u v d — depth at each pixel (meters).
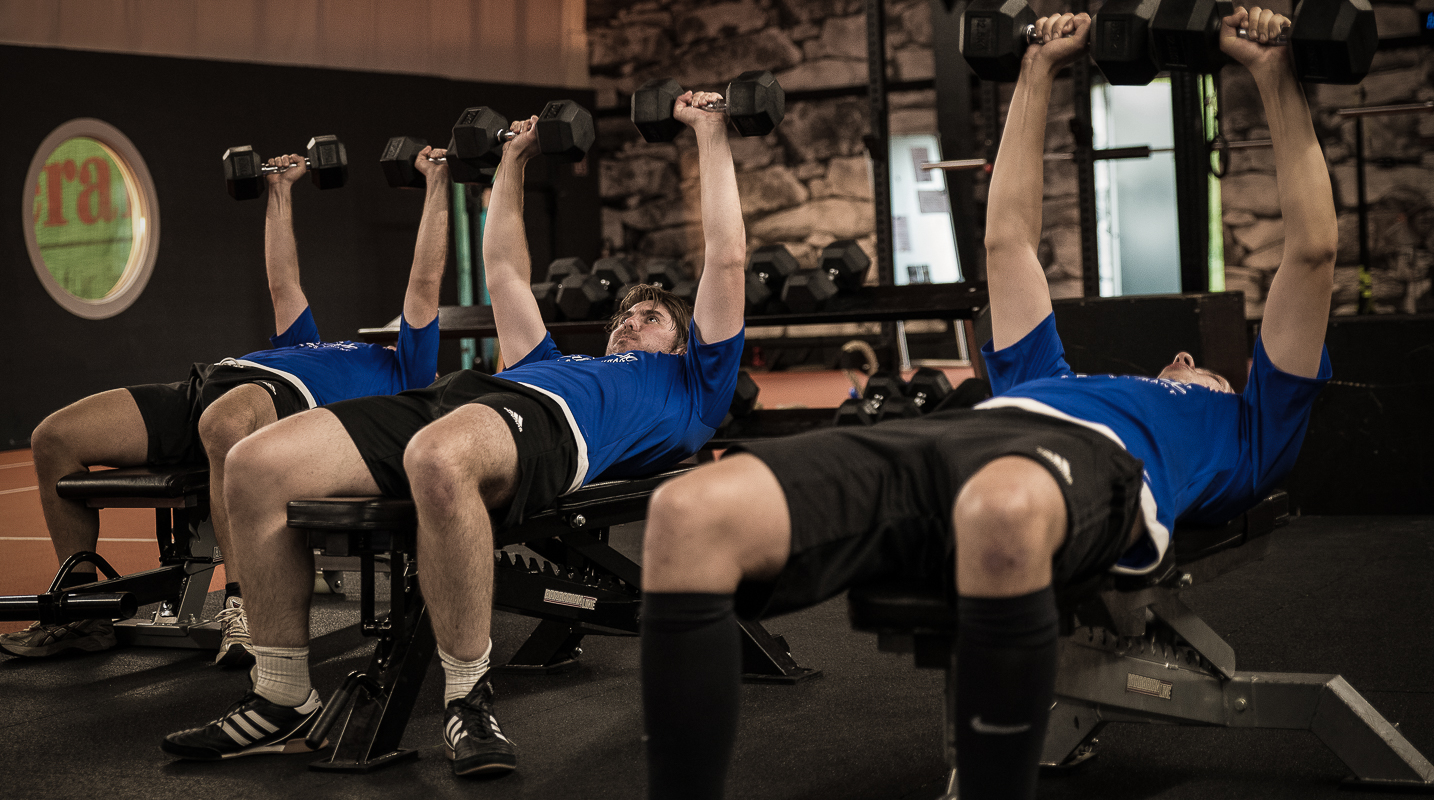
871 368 6.40
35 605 2.31
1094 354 3.79
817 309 4.07
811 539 1.31
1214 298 3.75
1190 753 1.79
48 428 2.59
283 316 3.08
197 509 2.68
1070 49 1.79
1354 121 9.24
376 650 1.94
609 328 2.56
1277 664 2.19
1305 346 1.67
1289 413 1.70
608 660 2.48
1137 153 4.99
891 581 1.40
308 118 8.84
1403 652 2.24
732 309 2.28
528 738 1.95
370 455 1.95
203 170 8.33
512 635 2.75
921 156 10.59
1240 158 9.63
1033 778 1.21
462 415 1.82
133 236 8.05
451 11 9.90
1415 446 3.72
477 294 8.05
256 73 8.57
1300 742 1.83
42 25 7.56
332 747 1.91
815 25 10.85
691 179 11.35
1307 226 1.63
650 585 1.27
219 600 3.17
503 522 1.89
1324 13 1.55
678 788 1.25
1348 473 3.79
